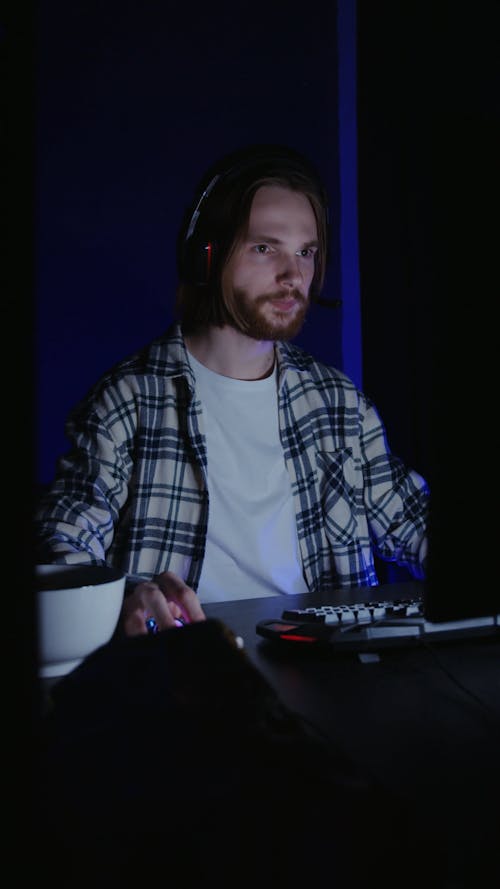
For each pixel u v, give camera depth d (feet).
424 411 7.41
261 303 4.99
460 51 7.09
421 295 7.41
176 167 7.73
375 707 2.00
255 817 1.19
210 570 4.80
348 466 5.23
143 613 2.65
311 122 8.25
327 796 1.20
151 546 4.72
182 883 1.13
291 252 5.02
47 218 7.25
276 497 5.03
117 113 7.48
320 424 5.25
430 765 1.63
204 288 5.17
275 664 2.40
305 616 2.69
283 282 4.99
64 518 4.06
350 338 8.33
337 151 8.31
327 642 2.43
